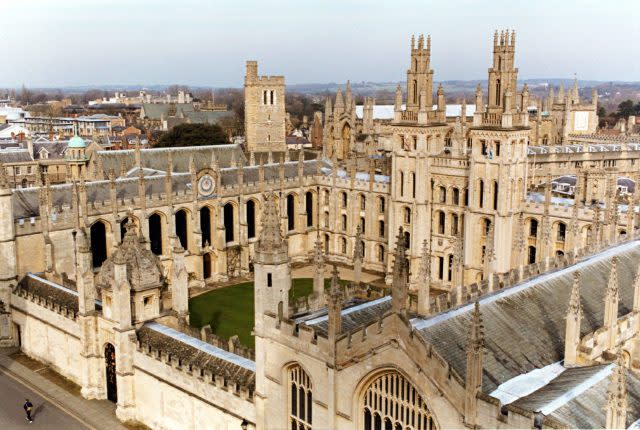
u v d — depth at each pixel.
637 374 48.94
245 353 61.06
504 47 96.88
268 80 177.88
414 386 41.28
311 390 49.06
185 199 111.75
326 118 172.75
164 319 69.88
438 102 116.75
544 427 35.88
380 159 140.75
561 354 48.31
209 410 58.16
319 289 56.31
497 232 100.38
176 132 195.75
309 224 135.00
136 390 66.38
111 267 66.25
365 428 45.94
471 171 102.50
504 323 49.09
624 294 59.12
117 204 103.50
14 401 70.88
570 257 62.81
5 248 87.00
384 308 54.50
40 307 79.25
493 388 42.38
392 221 116.12
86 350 70.38
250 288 113.56
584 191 101.19
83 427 65.44
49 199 95.38
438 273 113.25
